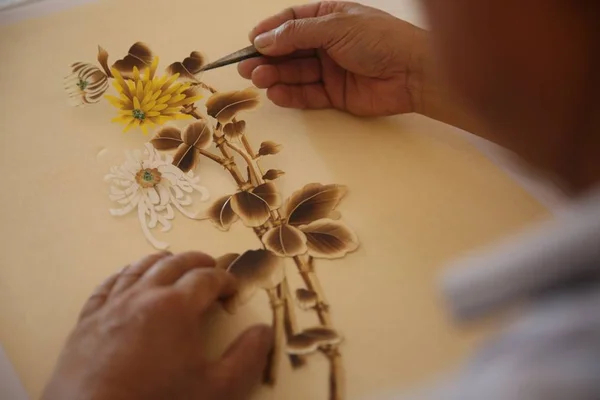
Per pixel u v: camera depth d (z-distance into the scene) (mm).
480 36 290
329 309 555
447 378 368
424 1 303
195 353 472
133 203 645
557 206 619
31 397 515
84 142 706
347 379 513
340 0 851
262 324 535
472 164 665
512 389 287
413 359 521
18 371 531
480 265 332
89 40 829
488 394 297
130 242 616
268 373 516
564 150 316
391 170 666
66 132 718
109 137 710
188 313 486
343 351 529
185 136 701
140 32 836
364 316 549
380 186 651
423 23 321
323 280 575
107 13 864
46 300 577
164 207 641
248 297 562
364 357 525
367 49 690
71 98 757
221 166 677
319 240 601
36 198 654
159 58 797
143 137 707
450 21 294
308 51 758
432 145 688
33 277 593
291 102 733
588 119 294
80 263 602
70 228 628
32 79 781
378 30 694
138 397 437
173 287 502
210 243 611
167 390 446
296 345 531
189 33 833
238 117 727
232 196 646
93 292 539
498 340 331
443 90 411
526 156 353
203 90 757
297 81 746
